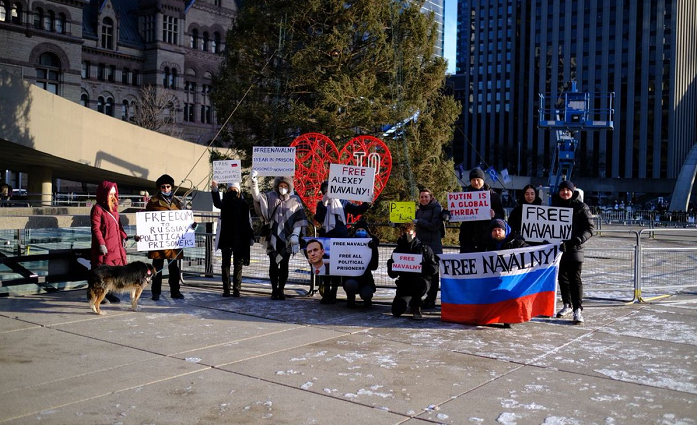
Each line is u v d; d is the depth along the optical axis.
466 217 9.65
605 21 116.88
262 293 11.16
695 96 127.44
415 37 24.14
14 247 11.97
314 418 5.04
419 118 23.73
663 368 6.63
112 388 5.73
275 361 6.70
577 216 9.04
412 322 8.90
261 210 10.43
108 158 26.27
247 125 24.27
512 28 129.50
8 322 8.44
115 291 9.73
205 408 5.24
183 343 7.43
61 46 60.75
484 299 8.70
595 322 9.08
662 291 12.20
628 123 115.31
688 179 69.38
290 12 23.27
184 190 32.19
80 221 12.48
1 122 20.75
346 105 21.83
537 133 122.44
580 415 5.20
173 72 73.56
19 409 5.15
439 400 5.52
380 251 15.83
